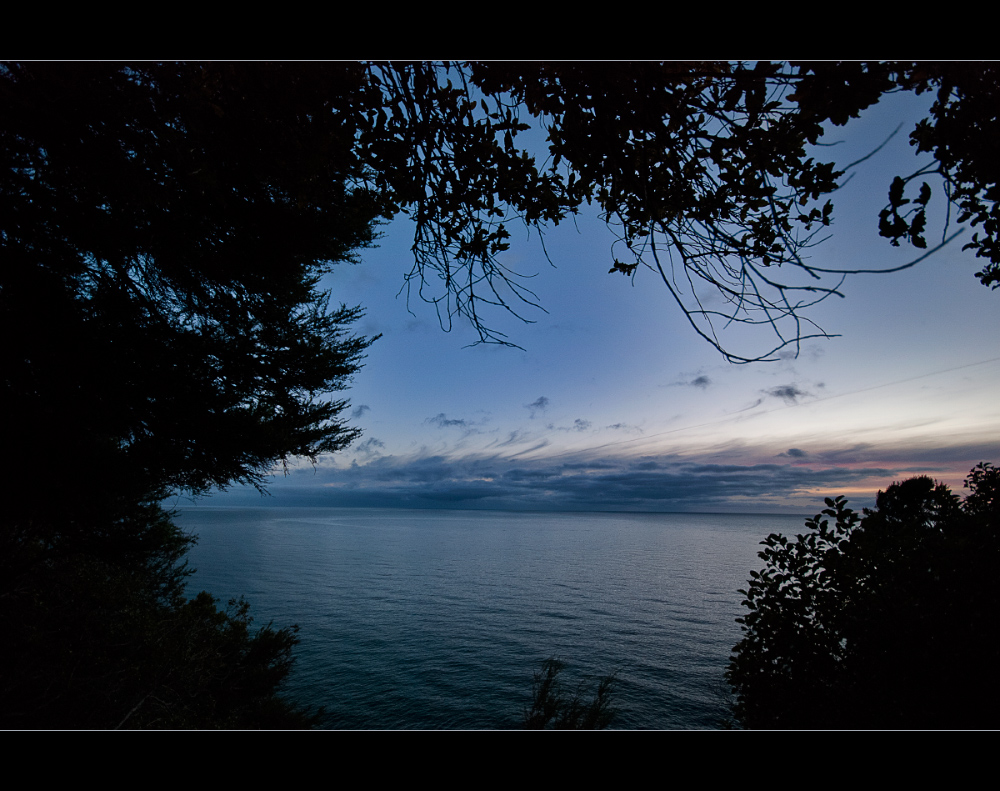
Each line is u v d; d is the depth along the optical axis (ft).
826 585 14.43
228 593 200.13
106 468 14.57
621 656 124.98
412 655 123.44
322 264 20.59
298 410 20.42
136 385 14.20
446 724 84.48
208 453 17.17
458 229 10.25
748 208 8.12
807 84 6.74
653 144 8.51
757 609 15.42
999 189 6.64
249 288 17.34
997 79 6.06
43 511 13.69
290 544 474.49
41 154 10.95
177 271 14.97
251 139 10.84
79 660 19.86
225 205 12.77
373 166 9.70
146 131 10.51
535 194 10.61
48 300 12.08
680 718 86.48
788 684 14.20
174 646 27.61
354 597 205.26
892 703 12.05
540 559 377.09
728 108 7.41
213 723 30.53
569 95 8.70
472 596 214.07
